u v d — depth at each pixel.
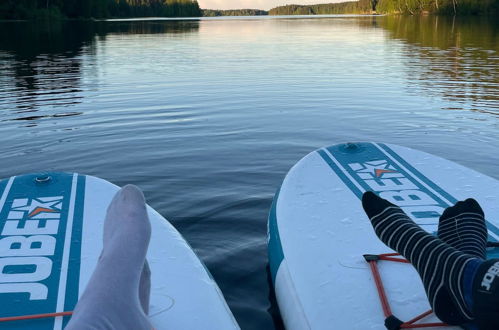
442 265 1.36
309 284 1.86
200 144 4.66
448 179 2.61
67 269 1.80
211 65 10.93
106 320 0.97
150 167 3.98
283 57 12.72
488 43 16.09
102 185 2.47
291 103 6.61
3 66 10.65
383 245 2.04
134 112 6.05
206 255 2.61
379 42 17.61
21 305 1.60
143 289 1.31
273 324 2.08
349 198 2.44
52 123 5.48
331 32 25.64
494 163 4.16
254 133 5.08
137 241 1.14
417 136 4.99
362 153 2.93
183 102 6.66
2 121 5.58
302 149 4.51
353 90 7.61
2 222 2.12
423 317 1.57
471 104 6.48
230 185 3.58
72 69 10.21
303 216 2.31
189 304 1.69
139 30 27.77
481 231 1.63
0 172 3.88
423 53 13.23
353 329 1.60
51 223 2.12
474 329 1.43
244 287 2.34
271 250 2.29
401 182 2.58
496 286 1.19
